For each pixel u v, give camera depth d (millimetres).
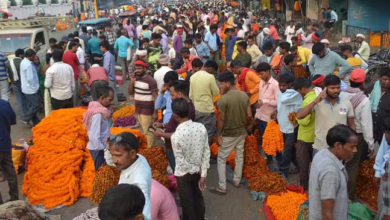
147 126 6504
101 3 65688
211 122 6445
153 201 3629
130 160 3439
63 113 7031
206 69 6625
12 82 9125
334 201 3361
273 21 26922
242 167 5980
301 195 5312
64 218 5324
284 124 5867
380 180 4352
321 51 6996
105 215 2254
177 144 4383
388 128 3895
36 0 42750
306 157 5465
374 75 11164
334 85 4535
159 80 7098
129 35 20078
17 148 6902
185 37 15680
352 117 4793
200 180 4578
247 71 7059
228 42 12734
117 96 11094
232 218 5219
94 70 8852
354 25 19656
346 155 3406
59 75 8180
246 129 5930
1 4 36281
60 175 5859
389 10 19234
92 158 5781
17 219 4348
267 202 5406
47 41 13359
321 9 21688
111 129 6723
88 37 14391
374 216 4559
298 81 5238
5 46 12133
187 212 4633
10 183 5570
